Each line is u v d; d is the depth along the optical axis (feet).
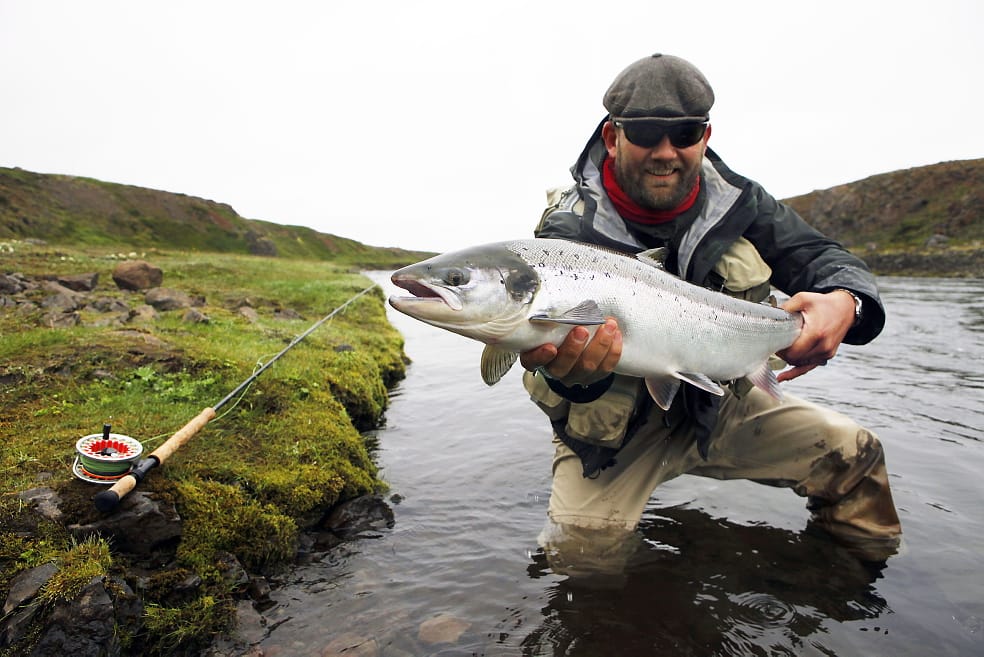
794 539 3.64
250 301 11.41
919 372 8.16
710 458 3.90
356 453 4.63
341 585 3.23
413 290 2.94
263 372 5.51
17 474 3.25
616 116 3.31
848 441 3.55
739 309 3.42
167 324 7.32
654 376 3.27
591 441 3.56
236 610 2.92
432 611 2.97
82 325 6.75
